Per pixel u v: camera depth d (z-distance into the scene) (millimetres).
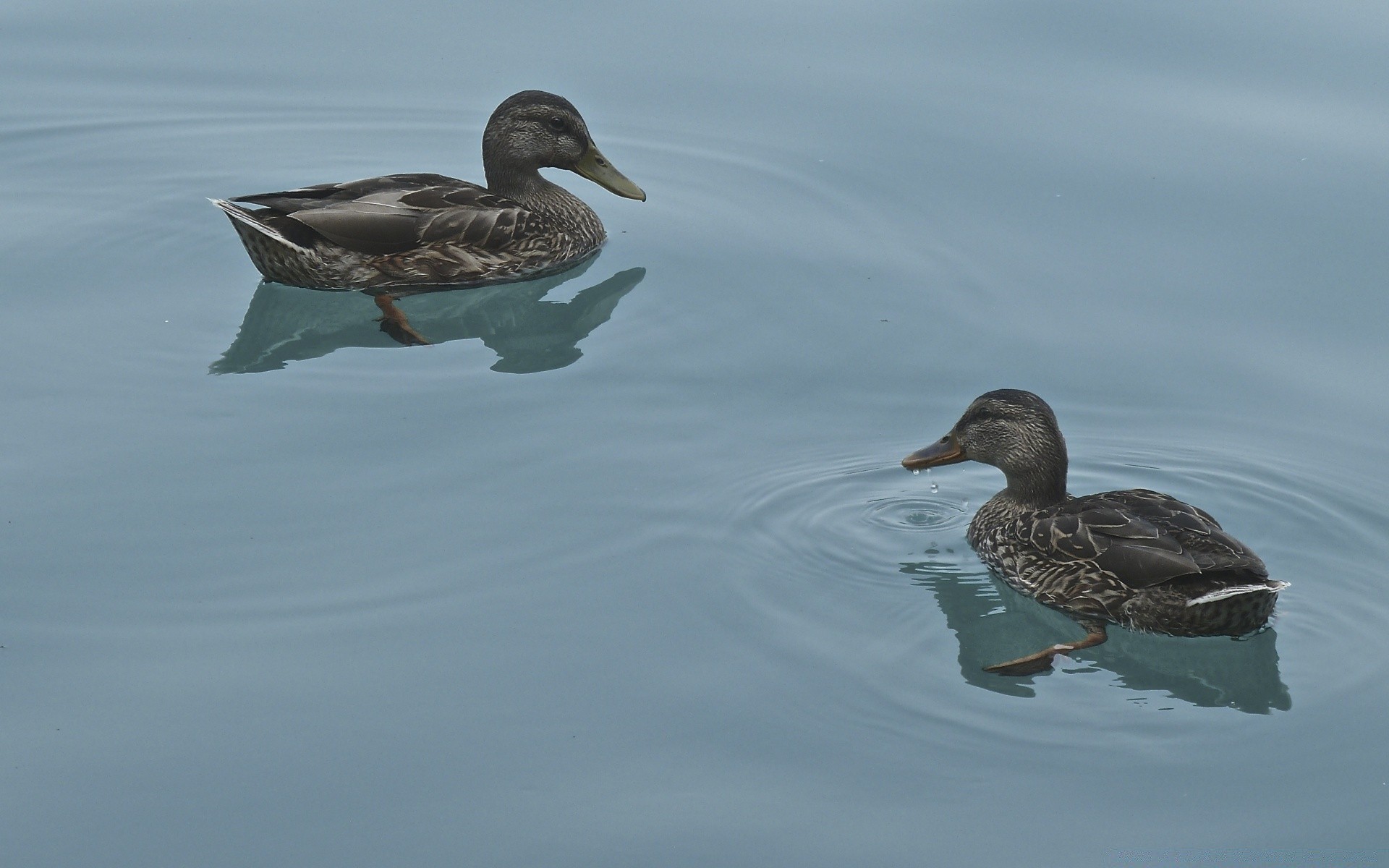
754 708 10328
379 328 15672
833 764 9859
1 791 9469
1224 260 16422
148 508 12414
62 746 9867
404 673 10609
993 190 17984
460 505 12547
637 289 16375
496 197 17141
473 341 15445
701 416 13922
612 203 18281
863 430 13695
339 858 9031
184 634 10969
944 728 10172
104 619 11102
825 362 14844
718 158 18859
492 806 9453
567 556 11906
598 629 11102
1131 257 16578
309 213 16031
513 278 16891
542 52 20969
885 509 12602
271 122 19625
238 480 12836
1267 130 18734
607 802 9508
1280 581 10844
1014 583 11734
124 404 13961
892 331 15391
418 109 19781
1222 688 10516
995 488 13102
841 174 18422
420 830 9250
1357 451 13273
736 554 11984
